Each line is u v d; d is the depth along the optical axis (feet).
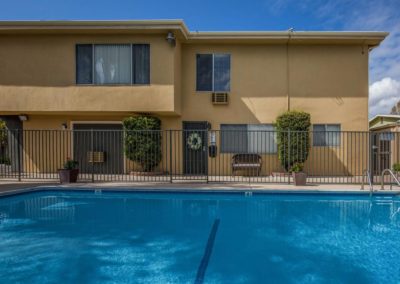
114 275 12.84
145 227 20.06
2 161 43.73
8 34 37.91
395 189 28.84
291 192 28.45
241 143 42.06
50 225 20.48
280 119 38.93
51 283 12.12
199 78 42.19
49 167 43.29
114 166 42.93
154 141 38.29
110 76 37.99
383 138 44.19
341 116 41.63
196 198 28.86
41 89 37.96
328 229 19.33
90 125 43.42
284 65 41.88
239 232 18.86
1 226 20.21
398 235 18.03
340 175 41.22
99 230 19.34
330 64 41.68
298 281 12.25
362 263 14.02
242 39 40.11
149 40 37.45
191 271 13.25
